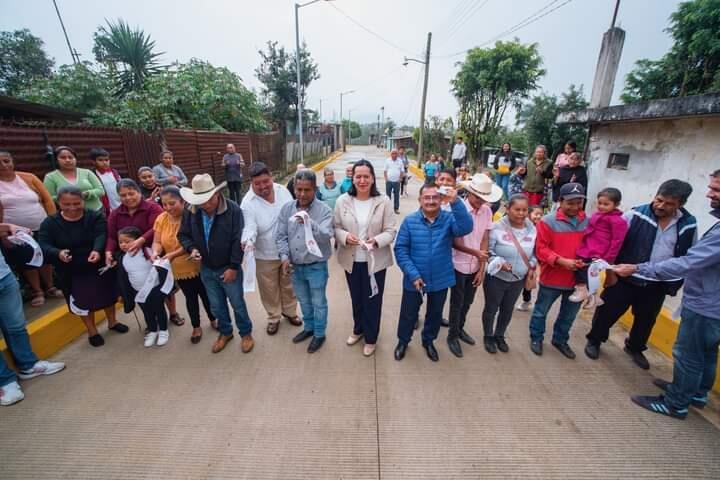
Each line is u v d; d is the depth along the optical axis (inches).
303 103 781.9
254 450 84.4
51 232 112.1
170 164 218.8
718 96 131.3
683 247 99.0
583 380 108.4
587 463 81.1
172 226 118.2
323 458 82.4
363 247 104.2
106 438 87.7
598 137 217.0
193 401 99.5
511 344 128.3
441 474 78.5
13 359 108.6
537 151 238.4
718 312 80.6
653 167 178.5
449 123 806.5
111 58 448.1
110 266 116.3
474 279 117.6
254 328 139.3
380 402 99.3
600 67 218.1
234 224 109.3
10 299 101.0
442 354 122.1
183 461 81.6
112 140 206.8
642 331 110.7
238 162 349.1
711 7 293.0
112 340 130.3
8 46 630.5
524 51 522.6
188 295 122.3
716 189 78.2
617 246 103.0
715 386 102.5
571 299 106.3
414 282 103.1
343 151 1553.9
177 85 398.0
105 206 163.8
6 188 123.3
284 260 110.6
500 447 85.2
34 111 233.5
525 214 110.5
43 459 82.2
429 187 101.2
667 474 78.6
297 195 109.0
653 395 101.7
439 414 95.0
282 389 104.4
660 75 343.6
